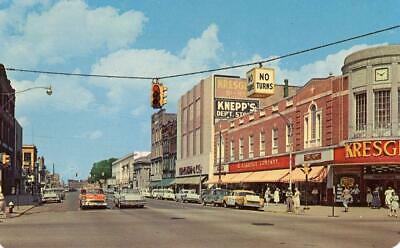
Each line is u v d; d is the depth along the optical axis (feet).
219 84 272.92
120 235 65.05
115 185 597.11
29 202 188.44
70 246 53.78
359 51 136.05
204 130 272.31
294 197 123.95
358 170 139.44
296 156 169.17
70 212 123.65
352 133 137.28
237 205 143.64
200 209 136.87
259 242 57.06
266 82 86.12
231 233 67.46
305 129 165.48
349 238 62.13
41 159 488.44
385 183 135.03
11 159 279.90
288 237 62.64
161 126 386.93
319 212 122.31
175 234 66.13
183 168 313.94
